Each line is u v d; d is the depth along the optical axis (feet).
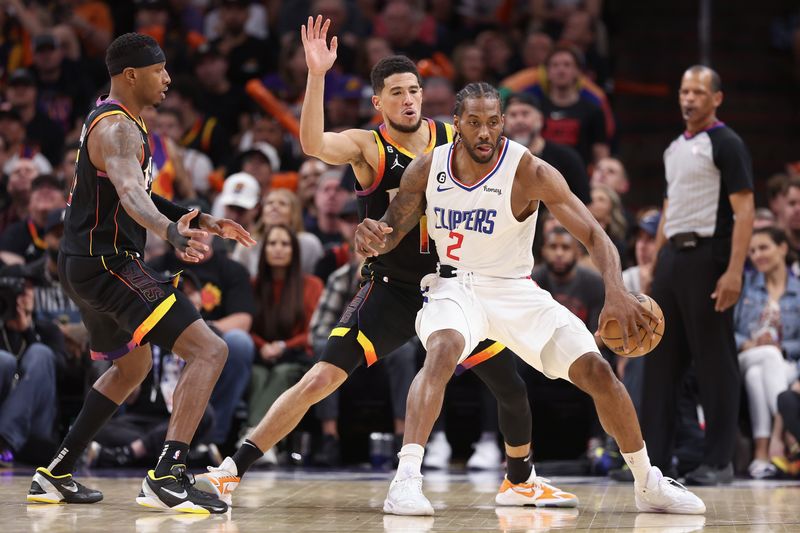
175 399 29.01
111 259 29.50
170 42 77.20
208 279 49.93
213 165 68.23
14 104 67.56
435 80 62.64
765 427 45.68
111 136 28.48
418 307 30.91
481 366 30.63
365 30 79.51
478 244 29.04
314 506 30.81
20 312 46.26
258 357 50.08
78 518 27.50
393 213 29.58
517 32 79.25
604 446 46.21
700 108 40.68
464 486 38.22
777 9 88.07
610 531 25.79
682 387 45.27
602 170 58.70
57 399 47.26
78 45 76.43
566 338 28.50
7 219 57.62
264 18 83.20
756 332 47.67
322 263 53.83
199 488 29.37
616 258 27.50
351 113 66.85
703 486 39.88
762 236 48.29
